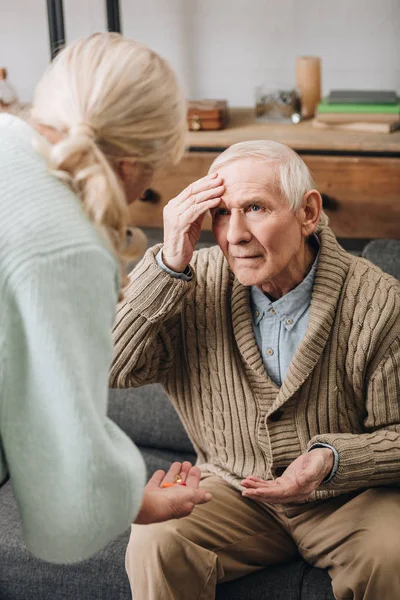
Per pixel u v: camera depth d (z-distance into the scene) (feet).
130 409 7.09
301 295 5.32
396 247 7.22
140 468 3.90
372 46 9.75
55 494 3.67
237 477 5.66
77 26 10.25
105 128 3.70
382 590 4.99
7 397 3.55
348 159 8.67
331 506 5.53
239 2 9.83
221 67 10.15
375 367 5.28
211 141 8.93
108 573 5.69
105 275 3.59
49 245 3.43
